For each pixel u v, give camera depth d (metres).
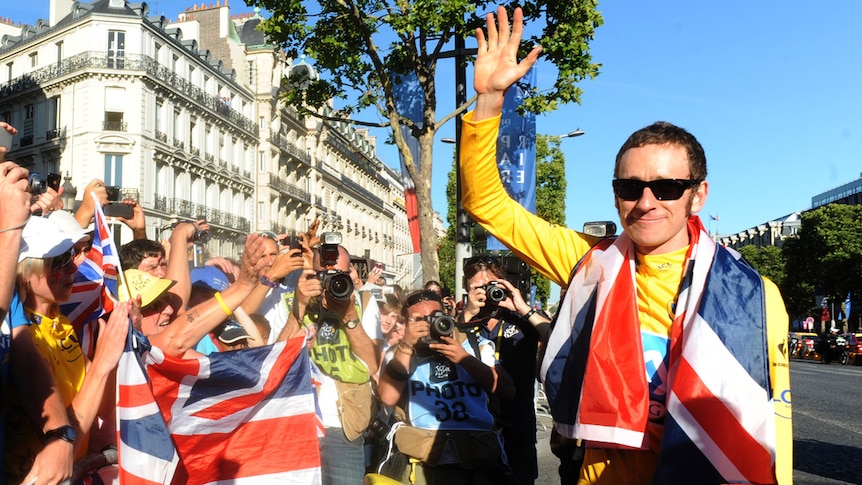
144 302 3.38
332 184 66.06
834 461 8.01
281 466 3.38
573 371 2.18
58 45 39.53
